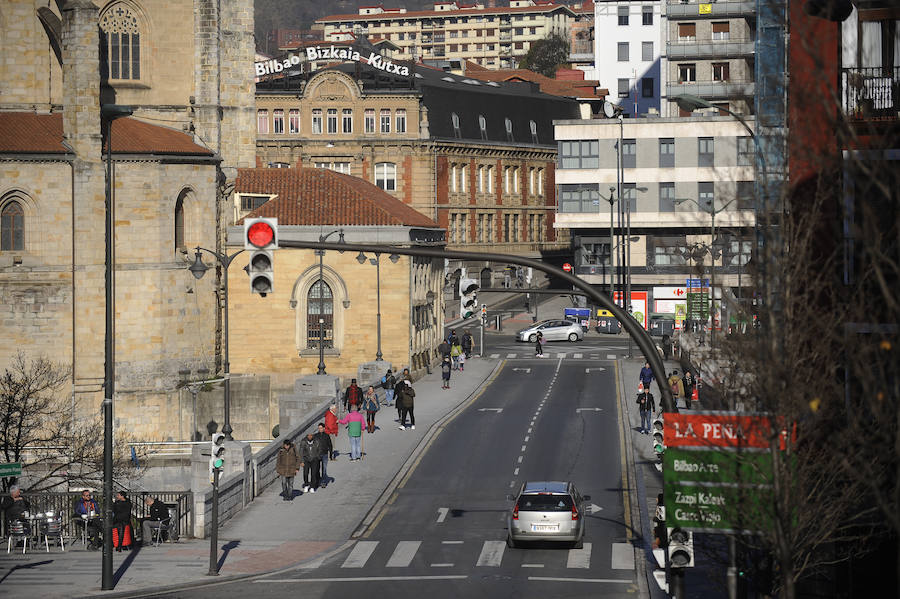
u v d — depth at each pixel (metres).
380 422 96.56
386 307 122.88
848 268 41.78
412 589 53.88
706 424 40.12
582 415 98.31
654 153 169.12
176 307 113.50
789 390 38.19
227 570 57.72
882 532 42.06
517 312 188.25
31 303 106.81
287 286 122.81
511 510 63.50
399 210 135.38
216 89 121.75
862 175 31.08
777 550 39.00
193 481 73.69
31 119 111.06
